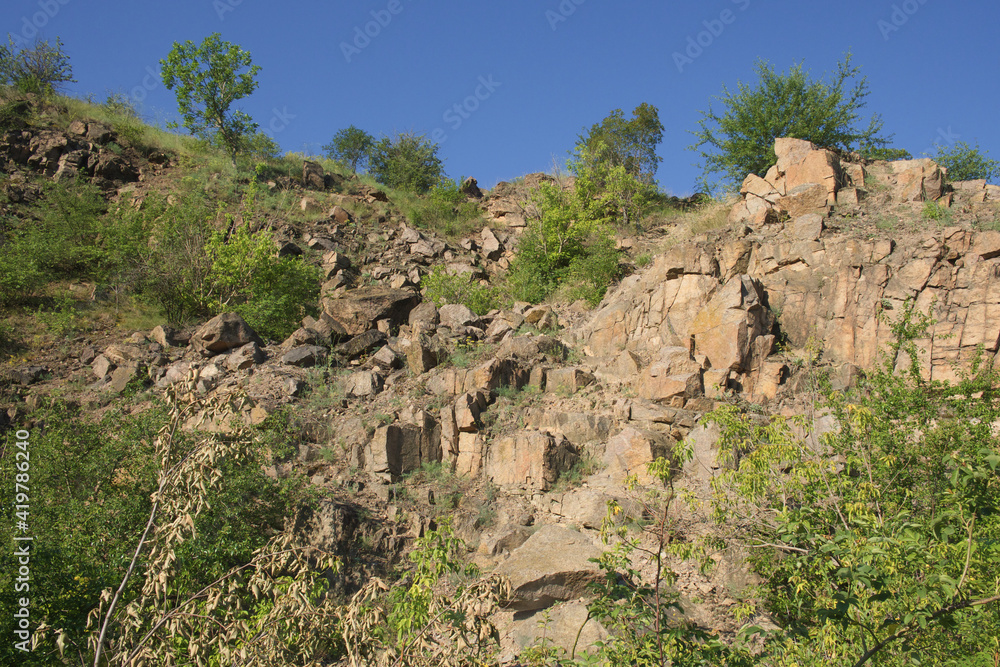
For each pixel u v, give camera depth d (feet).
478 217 78.84
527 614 22.45
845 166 50.85
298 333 45.16
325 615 14.44
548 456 31.60
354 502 30.40
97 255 54.19
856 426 21.86
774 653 16.24
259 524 26.58
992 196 46.98
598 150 77.82
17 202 61.21
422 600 14.35
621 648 15.20
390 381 39.99
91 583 19.49
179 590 19.07
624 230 69.87
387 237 69.46
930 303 34.83
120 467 25.14
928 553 14.69
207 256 53.67
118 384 40.75
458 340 42.75
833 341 36.94
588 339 43.91
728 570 23.26
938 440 21.93
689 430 32.50
